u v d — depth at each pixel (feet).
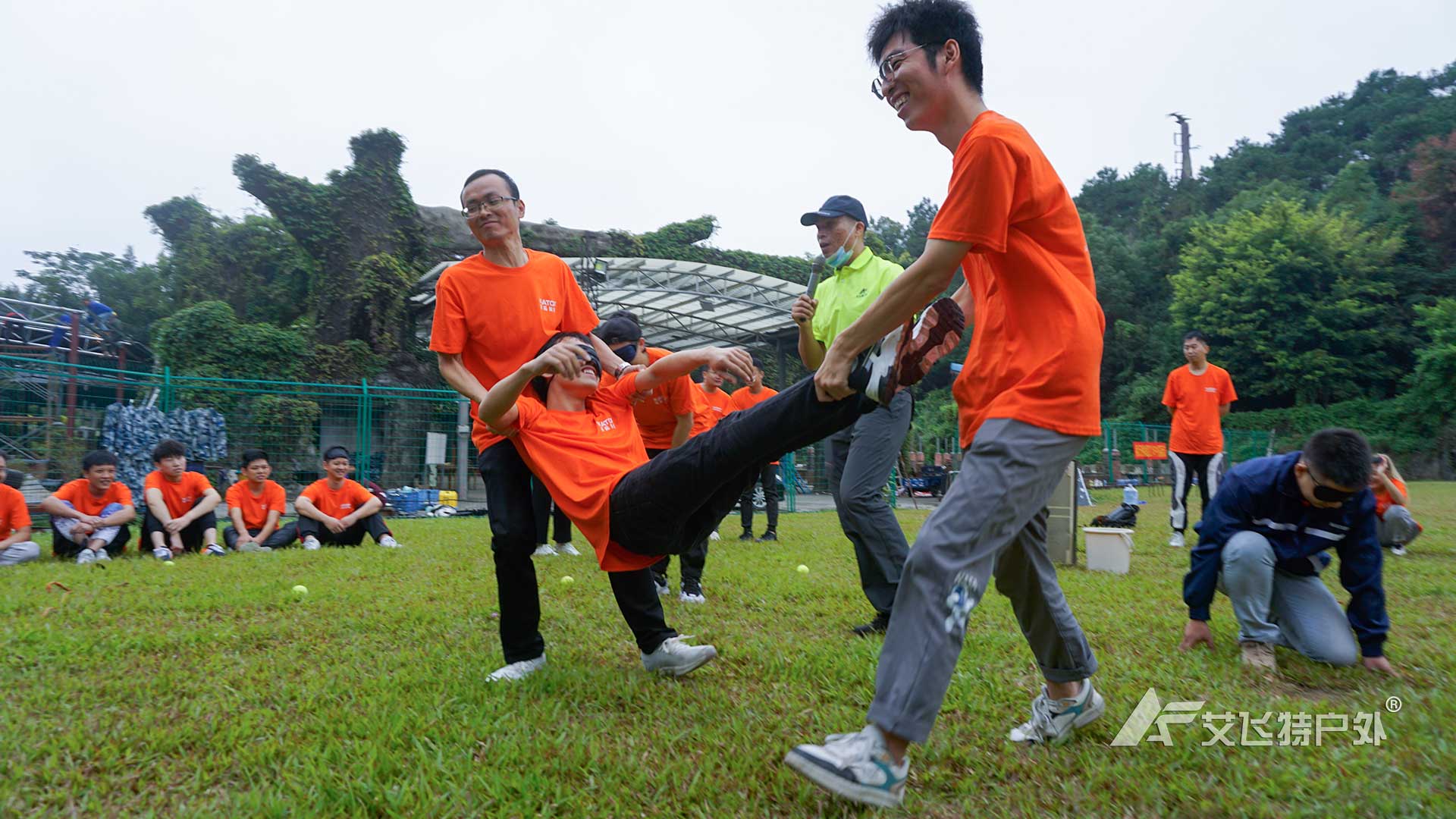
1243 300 110.22
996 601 14.17
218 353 61.21
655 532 8.54
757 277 60.18
